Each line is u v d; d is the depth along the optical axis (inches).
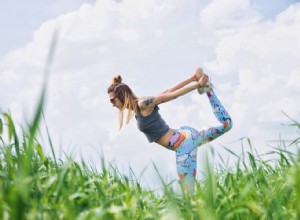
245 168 108.3
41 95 56.4
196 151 200.1
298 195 83.7
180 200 94.8
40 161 103.2
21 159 87.2
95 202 92.0
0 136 98.6
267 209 91.0
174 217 82.0
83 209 86.0
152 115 198.4
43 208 75.9
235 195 94.9
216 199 92.5
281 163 113.3
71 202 81.5
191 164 196.2
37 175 84.1
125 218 80.6
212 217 81.8
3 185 77.2
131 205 89.7
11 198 66.0
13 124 89.6
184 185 105.1
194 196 104.3
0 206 66.7
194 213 90.5
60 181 83.2
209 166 82.5
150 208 99.7
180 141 197.5
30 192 82.7
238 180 106.5
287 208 93.7
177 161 197.3
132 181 114.1
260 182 107.7
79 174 93.6
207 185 82.6
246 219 92.5
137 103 203.0
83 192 91.1
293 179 83.9
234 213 90.0
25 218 67.5
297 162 101.8
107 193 97.8
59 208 81.7
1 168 95.5
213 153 83.2
